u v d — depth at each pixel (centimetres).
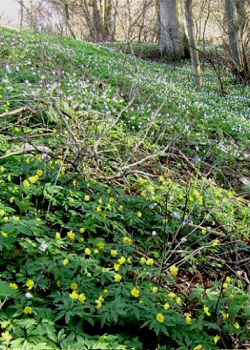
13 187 469
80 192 513
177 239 514
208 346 338
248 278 476
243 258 511
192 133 921
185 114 1052
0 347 282
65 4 2197
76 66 1218
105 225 462
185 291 434
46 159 553
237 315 402
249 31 2253
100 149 673
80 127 580
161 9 2556
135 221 507
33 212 454
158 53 2583
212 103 1445
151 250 484
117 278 357
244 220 568
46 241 398
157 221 531
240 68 2188
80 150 549
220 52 2534
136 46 2608
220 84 1900
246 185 761
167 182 601
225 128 1086
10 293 295
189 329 348
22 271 359
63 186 521
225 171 801
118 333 339
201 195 591
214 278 471
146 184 582
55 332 318
